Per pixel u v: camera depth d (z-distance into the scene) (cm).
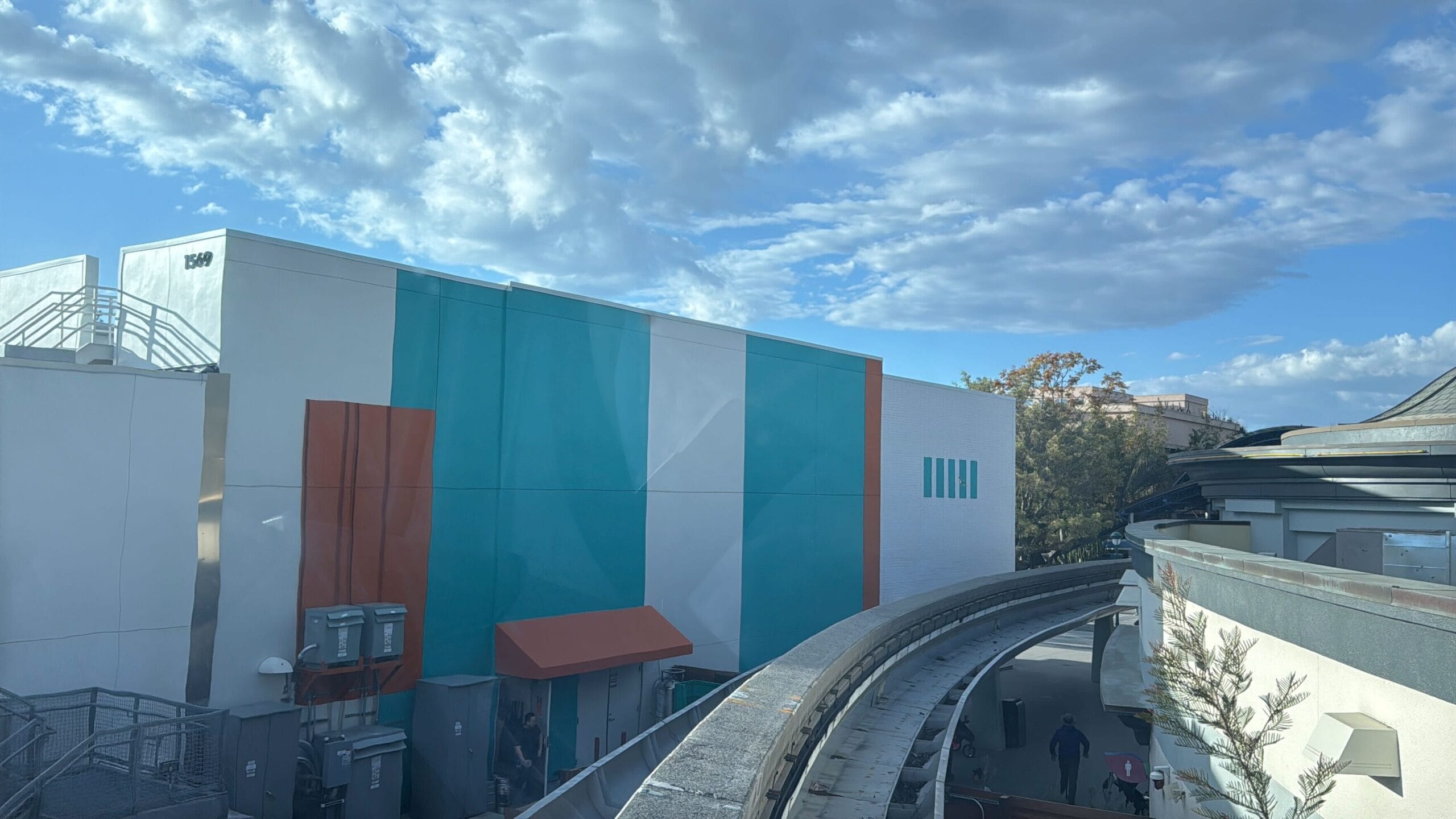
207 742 926
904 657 1337
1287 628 502
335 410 1307
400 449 1386
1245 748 468
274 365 1242
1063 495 4184
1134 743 2072
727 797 392
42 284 1539
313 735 1249
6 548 996
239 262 1214
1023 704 2081
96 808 827
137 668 1090
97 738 895
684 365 1945
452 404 1469
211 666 1158
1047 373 5341
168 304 1268
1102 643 2595
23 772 842
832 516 2366
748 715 569
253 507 1212
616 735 1673
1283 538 1048
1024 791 1670
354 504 1322
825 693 800
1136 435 4694
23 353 1231
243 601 1195
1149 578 940
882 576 2545
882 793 855
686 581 1916
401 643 1319
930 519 2761
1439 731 344
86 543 1058
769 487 2164
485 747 1360
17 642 998
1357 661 412
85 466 1061
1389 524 912
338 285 1323
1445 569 802
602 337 1747
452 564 1453
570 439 1672
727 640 2016
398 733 1268
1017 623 2211
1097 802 1594
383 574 1353
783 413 2222
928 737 1099
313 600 1267
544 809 800
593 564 1705
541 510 1609
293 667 1230
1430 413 937
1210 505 1562
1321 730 407
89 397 1068
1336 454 932
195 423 1158
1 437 997
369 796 1214
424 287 1436
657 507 1856
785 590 2197
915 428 2716
